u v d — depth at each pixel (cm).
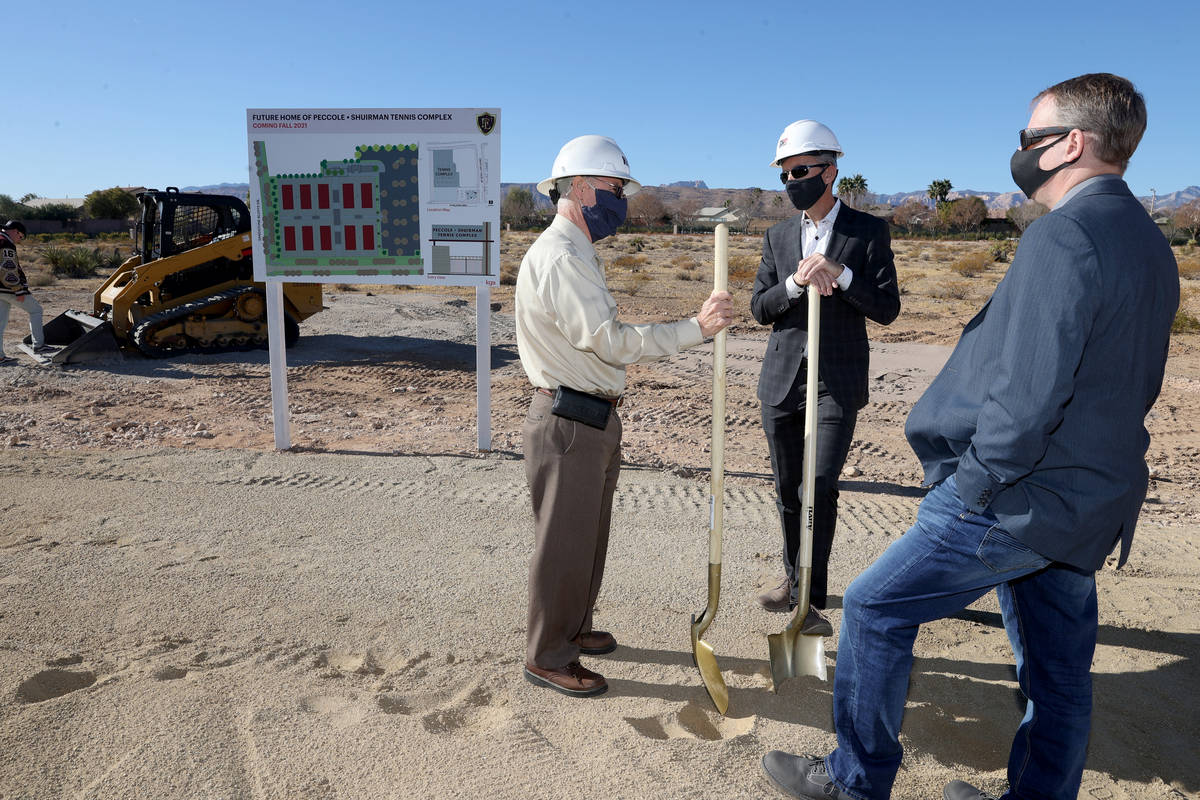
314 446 663
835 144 335
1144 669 334
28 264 2717
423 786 239
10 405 801
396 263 606
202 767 243
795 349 353
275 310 620
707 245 5431
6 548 425
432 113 583
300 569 408
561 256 271
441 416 802
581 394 285
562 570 291
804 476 300
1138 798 254
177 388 906
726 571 423
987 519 204
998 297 204
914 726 289
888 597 219
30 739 253
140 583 385
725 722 290
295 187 595
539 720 281
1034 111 218
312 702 285
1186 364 1155
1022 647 231
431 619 356
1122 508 199
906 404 892
